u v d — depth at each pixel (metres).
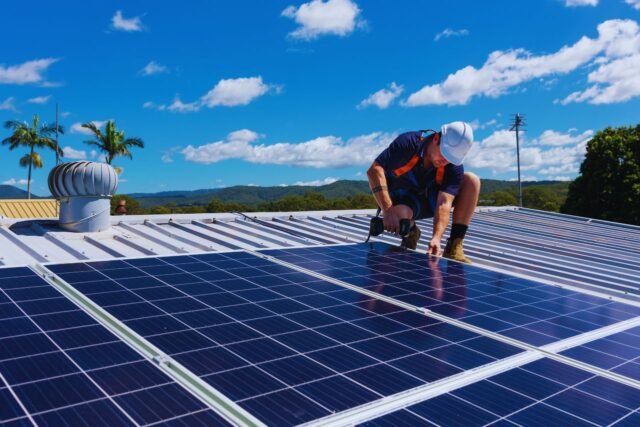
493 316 5.55
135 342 4.12
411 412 3.41
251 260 7.21
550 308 6.04
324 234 13.14
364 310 5.36
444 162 8.63
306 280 6.34
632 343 5.09
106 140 68.06
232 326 4.62
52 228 11.09
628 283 10.19
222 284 5.91
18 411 3.02
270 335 4.49
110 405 3.16
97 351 3.90
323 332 4.67
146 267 6.40
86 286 5.45
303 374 3.81
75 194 10.81
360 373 3.91
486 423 3.36
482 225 17.34
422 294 6.14
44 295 5.07
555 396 3.81
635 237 17.31
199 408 3.20
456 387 3.81
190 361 3.85
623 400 3.82
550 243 14.56
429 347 4.52
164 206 73.00
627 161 49.47
